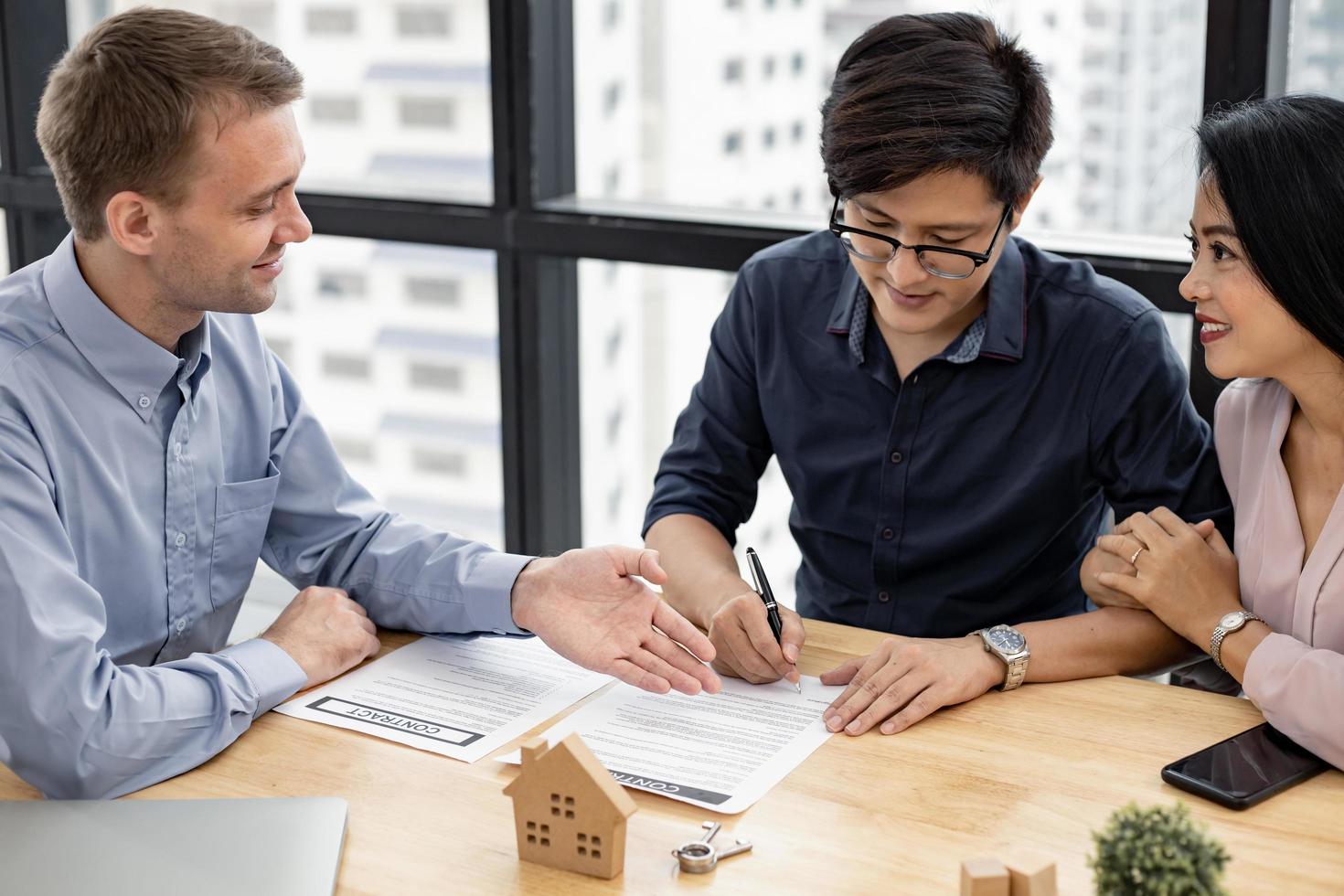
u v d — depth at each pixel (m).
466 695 1.34
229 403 1.52
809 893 1.00
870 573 1.72
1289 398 1.43
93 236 1.31
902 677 1.29
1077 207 1.93
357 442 2.75
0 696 1.19
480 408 2.63
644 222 2.12
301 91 1.33
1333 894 0.99
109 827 1.10
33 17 2.62
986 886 0.93
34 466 1.29
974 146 1.34
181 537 1.45
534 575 1.42
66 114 1.27
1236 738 1.22
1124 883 0.87
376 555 1.53
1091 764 1.19
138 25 1.26
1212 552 1.41
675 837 1.08
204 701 1.24
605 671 1.33
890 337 1.64
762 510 2.45
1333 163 1.28
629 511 2.51
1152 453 1.56
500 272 2.25
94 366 1.36
